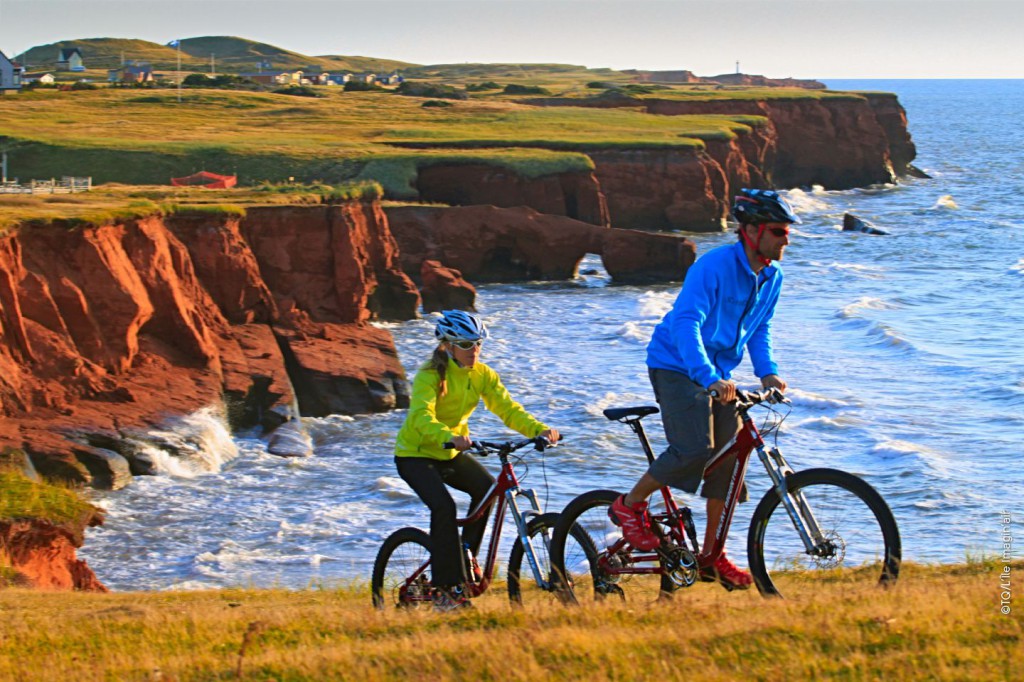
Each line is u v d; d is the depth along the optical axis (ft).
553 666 35.70
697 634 36.99
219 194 365.20
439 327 47.14
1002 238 579.07
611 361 302.04
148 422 205.26
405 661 37.83
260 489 187.73
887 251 536.01
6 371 197.57
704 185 602.03
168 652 45.80
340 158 541.75
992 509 168.55
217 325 271.28
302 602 66.90
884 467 195.62
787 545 63.21
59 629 54.08
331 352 273.33
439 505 46.96
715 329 42.91
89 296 223.71
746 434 41.88
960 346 314.35
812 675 32.53
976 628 35.53
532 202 538.06
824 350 309.83
